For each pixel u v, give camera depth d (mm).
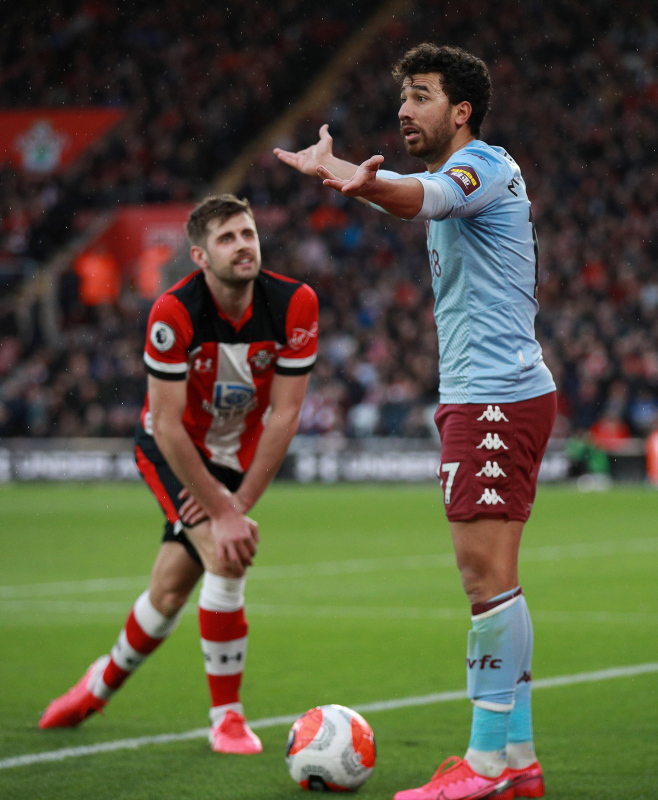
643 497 65250
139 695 17891
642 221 96188
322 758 12391
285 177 105375
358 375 82375
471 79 12320
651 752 13977
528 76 110625
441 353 12633
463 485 12078
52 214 101750
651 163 102500
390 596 29406
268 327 14844
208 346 14617
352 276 93688
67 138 103375
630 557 37688
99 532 47812
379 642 22641
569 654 20938
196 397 15125
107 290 92250
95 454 79375
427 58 12352
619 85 109750
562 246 93125
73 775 13195
